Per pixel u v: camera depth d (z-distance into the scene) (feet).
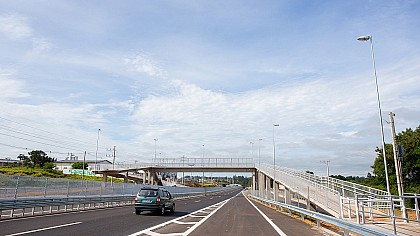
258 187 216.13
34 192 74.79
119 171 233.14
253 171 224.53
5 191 62.69
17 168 225.15
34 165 257.14
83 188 94.99
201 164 217.36
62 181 86.02
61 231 39.42
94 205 89.04
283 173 125.59
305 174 113.19
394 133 76.54
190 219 61.36
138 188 143.33
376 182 154.71
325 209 75.82
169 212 77.71
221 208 97.96
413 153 131.44
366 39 79.56
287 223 58.95
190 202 135.44
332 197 72.38
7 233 36.40
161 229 45.14
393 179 138.41
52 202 68.13
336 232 48.06
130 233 40.04
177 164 219.41
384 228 46.14
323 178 103.14
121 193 124.26
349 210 63.93
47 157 274.57
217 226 50.88
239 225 53.21
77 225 46.01
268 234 43.06
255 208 103.09
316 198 82.79
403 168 135.54
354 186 92.63
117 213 69.92
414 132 139.44
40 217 56.39
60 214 64.08
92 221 52.13
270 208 106.42
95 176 271.90
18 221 48.83
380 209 78.48
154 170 227.81
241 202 142.92
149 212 76.33
